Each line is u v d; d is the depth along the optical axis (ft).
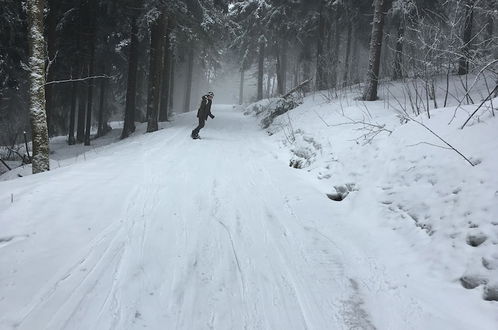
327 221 18.80
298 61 91.15
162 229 17.17
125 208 19.31
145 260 14.34
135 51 63.16
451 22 25.17
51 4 53.62
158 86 55.31
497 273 11.95
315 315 11.63
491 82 40.47
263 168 29.55
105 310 11.27
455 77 49.34
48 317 10.84
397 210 17.47
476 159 16.12
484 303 11.55
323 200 21.56
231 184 24.82
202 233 17.08
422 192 17.08
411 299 12.39
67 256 14.40
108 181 23.65
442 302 12.04
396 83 50.80
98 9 64.34
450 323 11.10
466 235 13.73
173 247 15.57
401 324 11.25
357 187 21.29
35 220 17.21
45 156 29.25
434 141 19.29
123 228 17.03
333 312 11.80
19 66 54.29
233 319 11.28
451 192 15.79
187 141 42.65
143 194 21.65
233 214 19.52
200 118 44.39
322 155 27.71
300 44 91.76
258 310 11.76
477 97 36.45
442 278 13.05
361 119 31.22
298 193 22.85
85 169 26.45
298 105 58.70
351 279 13.70
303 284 13.32
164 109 76.18
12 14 48.96
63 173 24.90
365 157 23.08
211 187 23.90
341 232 17.54
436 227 15.03
